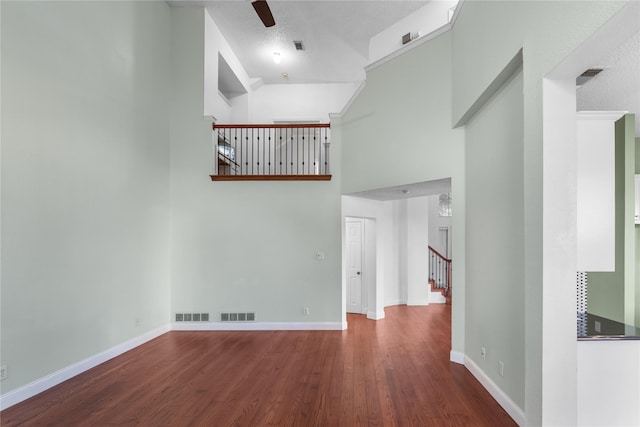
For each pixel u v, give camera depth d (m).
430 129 4.27
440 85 4.17
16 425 2.69
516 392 2.76
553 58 2.14
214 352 4.43
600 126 2.55
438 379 3.56
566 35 2.00
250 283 5.61
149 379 3.57
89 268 3.85
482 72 3.21
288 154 8.57
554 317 2.25
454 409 2.94
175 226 5.58
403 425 2.70
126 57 4.52
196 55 5.69
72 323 3.62
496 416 2.82
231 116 8.12
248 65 7.61
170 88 5.64
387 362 4.07
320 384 3.45
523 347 2.64
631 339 2.30
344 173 5.60
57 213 3.44
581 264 2.52
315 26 6.21
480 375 3.47
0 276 2.90
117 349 4.27
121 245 4.38
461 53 3.75
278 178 5.64
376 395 3.21
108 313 4.14
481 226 3.49
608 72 3.37
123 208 4.43
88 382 3.48
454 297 4.05
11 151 2.99
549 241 2.26
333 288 5.60
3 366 2.93
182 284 5.56
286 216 5.65
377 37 6.47
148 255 4.97
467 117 3.73
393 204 7.70
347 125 5.56
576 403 2.25
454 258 4.04
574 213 2.26
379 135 4.96
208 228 5.61
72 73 3.63
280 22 6.10
